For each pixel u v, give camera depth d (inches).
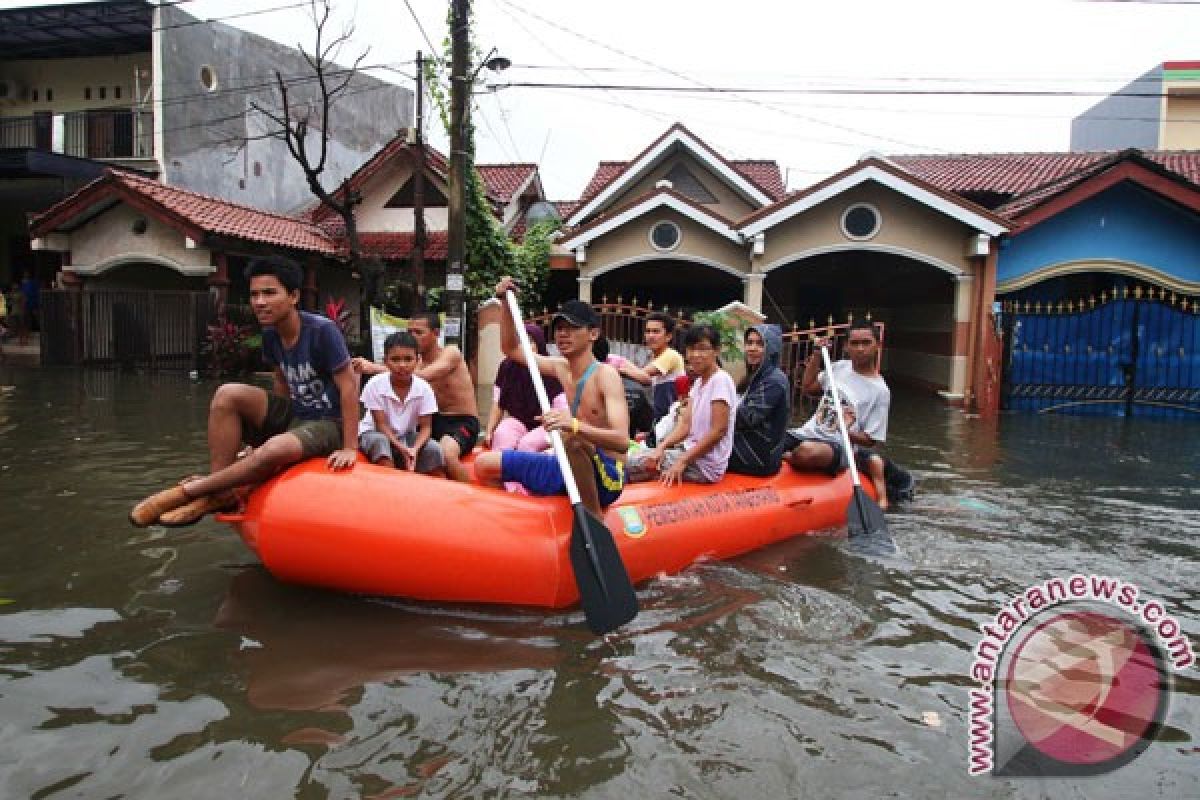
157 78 666.2
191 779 92.3
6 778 91.4
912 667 125.6
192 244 533.0
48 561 159.5
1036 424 411.8
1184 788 96.3
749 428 199.2
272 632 130.4
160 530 180.1
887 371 682.2
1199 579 167.2
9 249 794.8
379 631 131.9
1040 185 575.8
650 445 227.8
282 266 144.2
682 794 92.8
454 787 92.6
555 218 621.0
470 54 402.9
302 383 150.0
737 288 682.2
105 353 549.6
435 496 143.2
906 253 507.5
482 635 132.0
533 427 210.8
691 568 168.1
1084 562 176.4
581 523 137.8
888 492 231.8
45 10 658.8
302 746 99.3
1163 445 345.1
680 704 112.6
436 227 652.7
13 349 648.4
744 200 644.7
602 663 123.8
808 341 478.3
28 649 122.3
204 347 524.7
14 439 288.0
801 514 196.7
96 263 566.6
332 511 137.3
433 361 203.3
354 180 642.2
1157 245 530.9
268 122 765.3
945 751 102.7
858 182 491.8
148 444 281.7
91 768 93.7
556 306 671.8
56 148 709.3
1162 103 824.3
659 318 250.4
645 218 542.9
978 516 215.3
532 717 108.0
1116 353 465.1
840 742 104.2
